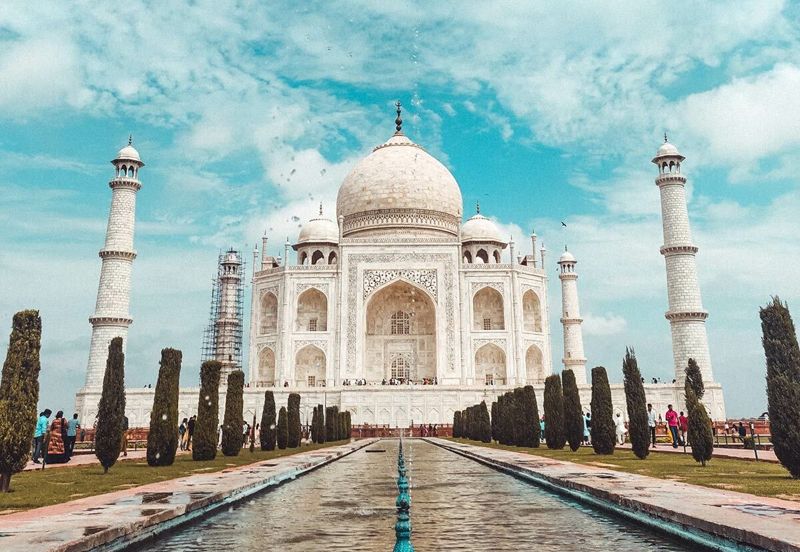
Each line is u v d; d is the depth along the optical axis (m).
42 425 37.09
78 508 15.50
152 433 32.66
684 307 84.94
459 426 76.19
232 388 42.69
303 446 56.00
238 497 19.48
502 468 29.48
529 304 102.44
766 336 25.09
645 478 21.27
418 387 83.12
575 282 107.62
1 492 20.92
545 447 49.28
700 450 28.92
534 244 107.94
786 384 23.97
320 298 100.25
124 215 87.25
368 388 82.88
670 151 88.94
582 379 103.25
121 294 85.44
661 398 83.38
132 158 88.25
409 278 95.81
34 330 23.06
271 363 96.94
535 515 16.06
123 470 30.02
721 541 12.07
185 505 15.67
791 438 23.16
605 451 38.53
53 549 10.62
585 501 18.16
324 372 96.38
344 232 109.94
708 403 82.31
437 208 108.94
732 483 21.05
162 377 33.66
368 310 101.69
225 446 41.41
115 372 30.03
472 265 96.69
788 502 15.39
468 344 93.31
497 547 12.23
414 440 69.06
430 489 21.81
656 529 13.84
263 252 109.56
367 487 22.64
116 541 12.46
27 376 22.56
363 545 12.48
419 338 101.12
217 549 12.30
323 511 16.94
